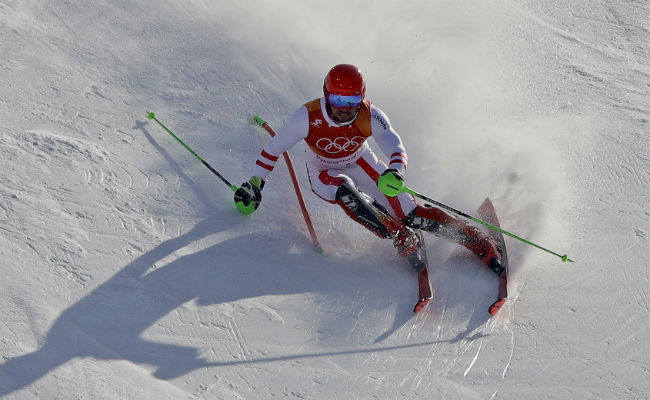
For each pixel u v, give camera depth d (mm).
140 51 21656
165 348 12875
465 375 13883
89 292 13406
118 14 22812
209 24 24312
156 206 16234
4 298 12586
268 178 18766
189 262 14984
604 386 13969
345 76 14742
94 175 16375
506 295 15734
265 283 15102
